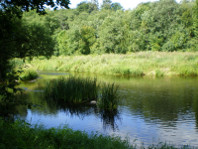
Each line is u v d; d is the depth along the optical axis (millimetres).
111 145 4516
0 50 5566
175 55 27797
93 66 26250
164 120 8008
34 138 4160
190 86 15117
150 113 8938
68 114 8875
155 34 45094
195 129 7113
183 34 42594
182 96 12016
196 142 6070
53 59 32812
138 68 22797
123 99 11422
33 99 11242
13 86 5902
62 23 74562
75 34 45719
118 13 52750
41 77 20359
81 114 8898
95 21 53656
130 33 42906
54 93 11992
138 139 6273
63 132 4883
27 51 6441
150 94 12633
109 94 9828
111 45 42656
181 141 6145
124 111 9281
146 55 29469
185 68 21750
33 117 8273
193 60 24609
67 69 28344
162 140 6188
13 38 5980
